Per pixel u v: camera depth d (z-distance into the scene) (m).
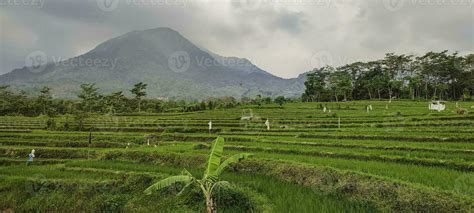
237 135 39.25
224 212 14.84
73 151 35.81
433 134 28.45
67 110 97.12
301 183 17.00
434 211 11.58
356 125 40.97
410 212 12.05
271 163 19.86
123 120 67.00
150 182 18.89
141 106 105.00
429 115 42.94
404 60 114.44
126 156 27.53
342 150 23.70
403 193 12.70
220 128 48.97
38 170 23.34
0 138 47.59
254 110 76.56
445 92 103.56
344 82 104.44
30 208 18.66
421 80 104.06
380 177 14.27
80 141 43.50
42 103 98.06
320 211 12.62
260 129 44.88
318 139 31.14
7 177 20.81
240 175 19.20
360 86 115.00
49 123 61.09
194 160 23.52
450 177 14.30
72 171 22.80
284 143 29.86
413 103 78.94
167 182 12.66
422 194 12.22
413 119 40.31
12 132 53.22
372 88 107.44
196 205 15.87
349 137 31.53
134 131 56.53
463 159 18.22
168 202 16.70
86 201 18.47
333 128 40.66
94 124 63.00
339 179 15.39
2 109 95.25
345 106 76.50
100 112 91.56
